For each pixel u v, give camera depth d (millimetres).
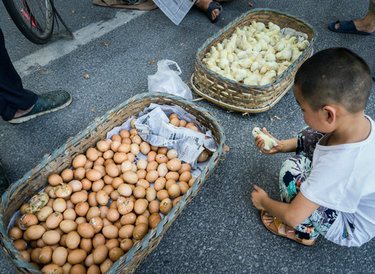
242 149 1853
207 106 2096
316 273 1365
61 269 1195
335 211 1151
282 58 2207
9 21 2799
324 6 3275
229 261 1393
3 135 1875
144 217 1391
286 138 1934
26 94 1778
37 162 1749
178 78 1989
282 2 3320
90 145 1666
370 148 925
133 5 3018
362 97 859
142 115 1822
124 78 2291
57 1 3070
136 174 1543
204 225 1508
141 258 1210
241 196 1630
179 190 1492
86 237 1308
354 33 2844
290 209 1097
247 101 1857
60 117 1995
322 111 917
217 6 2820
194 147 1627
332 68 845
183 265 1376
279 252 1426
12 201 1327
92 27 2768
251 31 2404
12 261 1003
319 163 1021
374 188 961
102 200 1432
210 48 2207
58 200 1382
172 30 2793
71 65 2365
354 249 1440
